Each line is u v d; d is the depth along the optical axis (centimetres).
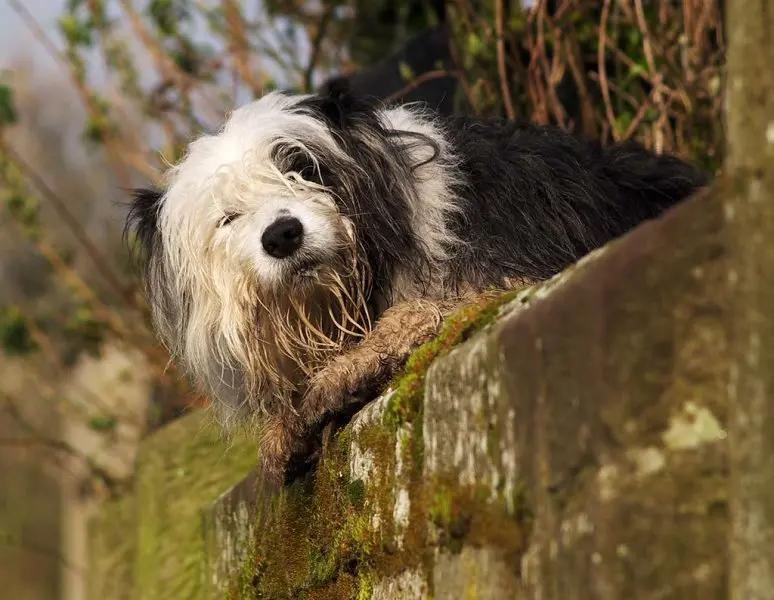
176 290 661
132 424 1469
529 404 321
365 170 624
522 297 407
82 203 2556
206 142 645
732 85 268
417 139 658
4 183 1363
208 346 651
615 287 282
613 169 714
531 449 320
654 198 714
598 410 285
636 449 276
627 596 274
